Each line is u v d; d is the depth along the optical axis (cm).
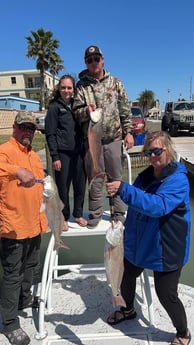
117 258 226
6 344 288
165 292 256
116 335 297
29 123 278
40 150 1605
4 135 2606
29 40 4328
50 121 348
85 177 361
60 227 249
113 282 229
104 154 338
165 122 1911
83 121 340
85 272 337
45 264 312
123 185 238
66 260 515
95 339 294
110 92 341
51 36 4347
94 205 340
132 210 270
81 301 351
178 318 262
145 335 296
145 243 255
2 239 277
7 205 271
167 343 285
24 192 274
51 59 4416
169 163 252
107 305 342
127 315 311
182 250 250
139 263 261
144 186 266
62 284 383
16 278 281
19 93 5794
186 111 1844
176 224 246
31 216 281
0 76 5775
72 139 348
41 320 297
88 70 346
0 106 3975
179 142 1491
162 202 235
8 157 275
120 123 354
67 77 347
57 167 351
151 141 248
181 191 242
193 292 358
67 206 356
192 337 286
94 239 598
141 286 348
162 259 249
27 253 302
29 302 338
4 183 268
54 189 241
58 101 350
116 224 227
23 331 290
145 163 1111
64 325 312
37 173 293
